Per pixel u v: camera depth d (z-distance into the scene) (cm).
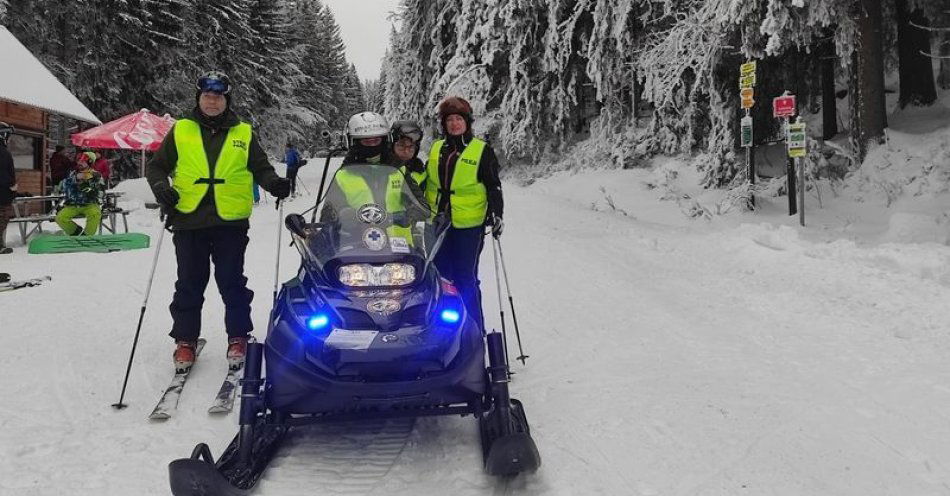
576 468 369
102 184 1370
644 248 1155
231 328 525
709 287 840
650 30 2070
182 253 511
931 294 712
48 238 1196
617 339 624
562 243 1202
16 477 356
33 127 1830
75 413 449
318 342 357
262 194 2541
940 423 420
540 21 2369
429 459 387
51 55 2973
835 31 1420
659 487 348
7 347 587
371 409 372
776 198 1558
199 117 512
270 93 4969
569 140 2461
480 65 2464
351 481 359
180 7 3594
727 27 1433
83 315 705
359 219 396
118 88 3206
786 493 342
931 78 1702
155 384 507
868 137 1485
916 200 1277
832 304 719
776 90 1664
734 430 417
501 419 365
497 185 507
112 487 348
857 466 370
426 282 387
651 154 2145
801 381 502
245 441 357
